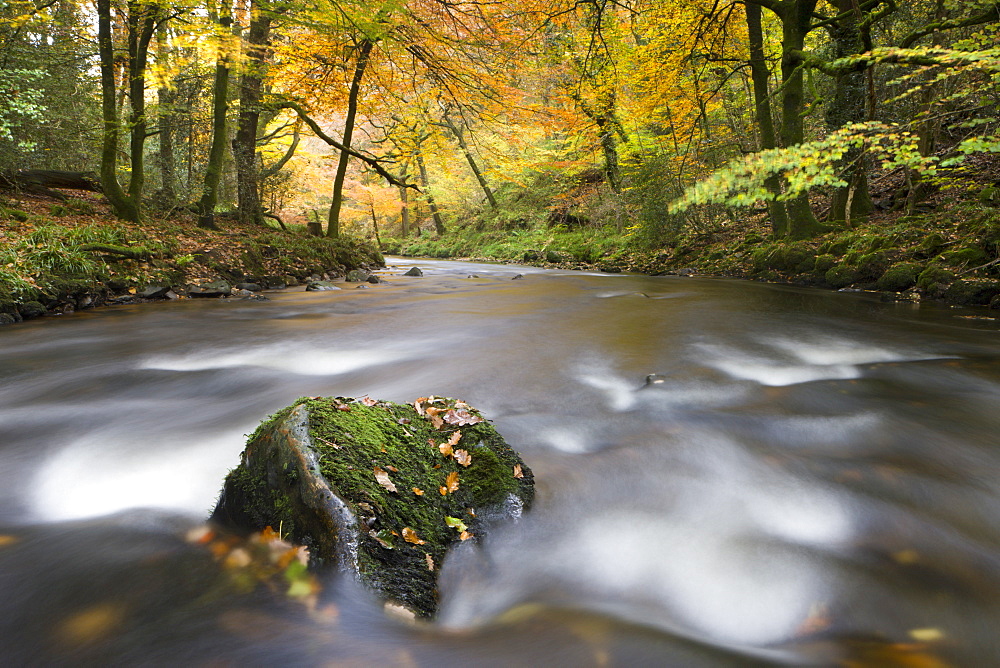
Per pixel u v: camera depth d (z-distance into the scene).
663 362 5.62
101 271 9.47
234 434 3.77
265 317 8.67
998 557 2.47
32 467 3.30
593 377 5.09
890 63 6.83
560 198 26.39
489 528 2.61
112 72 12.35
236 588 2.09
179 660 1.72
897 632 2.04
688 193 4.96
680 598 2.24
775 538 2.62
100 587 2.08
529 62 15.66
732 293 11.14
